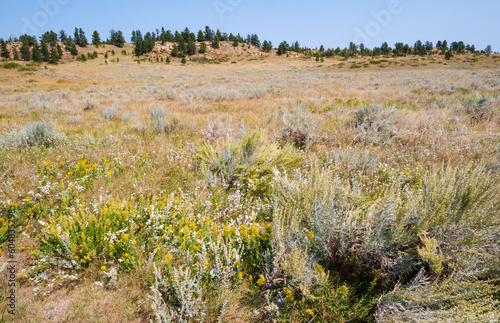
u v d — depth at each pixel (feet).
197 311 7.30
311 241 9.00
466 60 251.39
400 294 7.05
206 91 56.75
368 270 8.38
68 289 8.39
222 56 446.19
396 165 17.11
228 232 9.82
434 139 20.62
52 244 9.53
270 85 74.18
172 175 15.56
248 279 8.73
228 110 37.76
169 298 7.80
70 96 58.03
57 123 28.53
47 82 112.37
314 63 321.11
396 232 7.86
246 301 8.04
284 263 7.91
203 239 9.50
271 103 42.09
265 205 12.11
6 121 29.40
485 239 7.91
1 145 18.21
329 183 10.82
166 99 51.85
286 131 22.22
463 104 33.68
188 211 11.75
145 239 10.19
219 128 22.29
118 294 8.14
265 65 322.14
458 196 8.32
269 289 8.18
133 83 109.40
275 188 12.76
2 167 15.23
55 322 7.31
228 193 13.91
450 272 7.72
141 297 8.09
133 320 7.42
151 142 21.38
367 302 7.72
